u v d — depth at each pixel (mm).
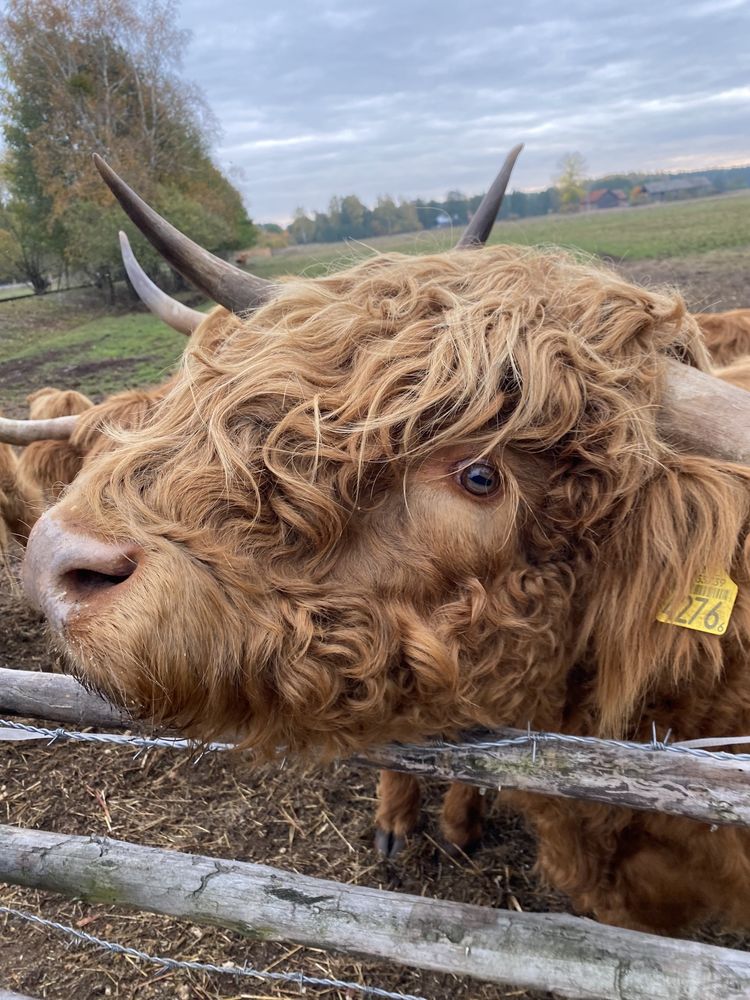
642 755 630
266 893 720
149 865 752
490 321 661
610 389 664
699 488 661
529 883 1316
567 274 772
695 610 664
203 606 572
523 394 630
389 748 694
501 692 681
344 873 1357
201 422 633
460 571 634
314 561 616
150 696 568
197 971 1198
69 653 581
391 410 617
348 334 667
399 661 635
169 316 1131
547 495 664
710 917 984
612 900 938
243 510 603
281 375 637
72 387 5035
